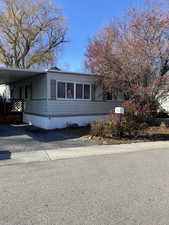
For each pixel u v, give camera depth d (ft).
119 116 29.17
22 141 26.55
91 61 42.06
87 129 36.78
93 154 20.59
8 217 8.87
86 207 9.76
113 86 38.75
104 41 43.14
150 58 34.78
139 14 37.45
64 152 21.20
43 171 15.20
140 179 13.52
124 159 18.70
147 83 36.09
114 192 11.48
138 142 27.04
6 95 63.10
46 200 10.50
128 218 8.79
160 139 29.37
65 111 38.83
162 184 12.67
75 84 39.81
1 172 14.97
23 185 12.48
